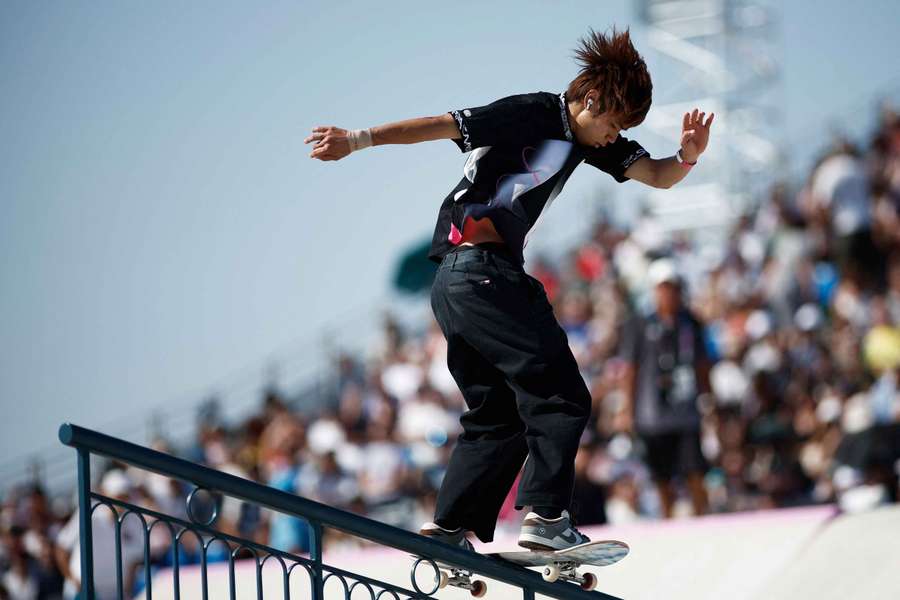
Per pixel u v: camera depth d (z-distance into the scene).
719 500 34.72
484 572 13.94
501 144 13.00
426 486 38.72
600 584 23.03
